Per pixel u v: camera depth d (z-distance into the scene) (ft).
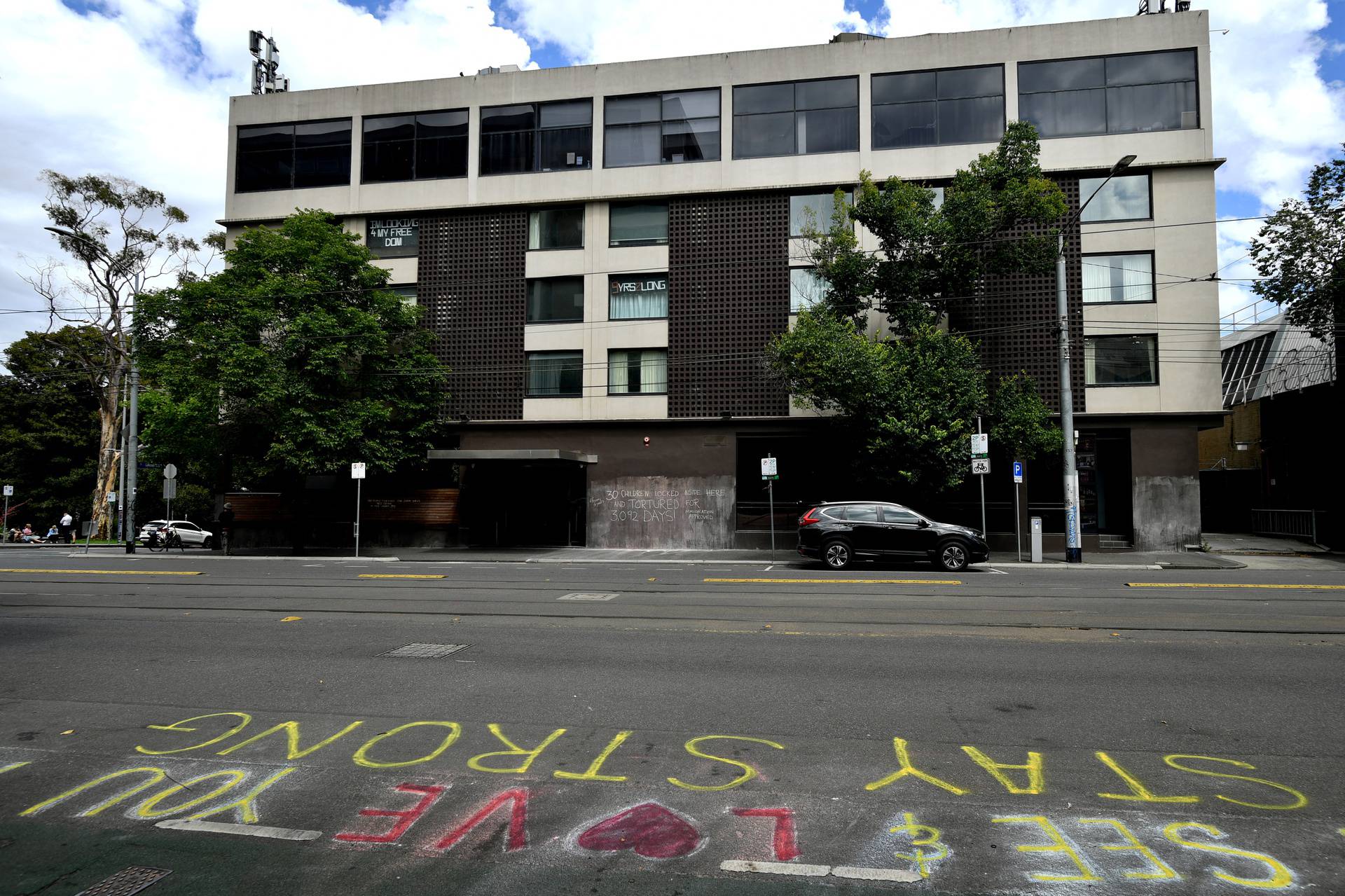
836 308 76.43
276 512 94.43
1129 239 78.84
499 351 90.63
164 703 22.18
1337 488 78.79
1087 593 44.83
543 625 34.88
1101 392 78.23
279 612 39.42
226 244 100.22
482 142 92.12
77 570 63.72
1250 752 17.62
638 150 88.69
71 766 17.08
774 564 66.95
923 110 82.84
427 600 43.29
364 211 93.61
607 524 87.35
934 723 19.86
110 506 126.93
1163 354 77.46
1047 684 23.70
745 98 86.84
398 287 93.56
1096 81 79.97
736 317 85.61
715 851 12.90
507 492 90.48
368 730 19.49
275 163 96.73
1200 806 14.62
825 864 12.43
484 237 91.76
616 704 21.72
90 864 12.54
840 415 77.00
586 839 13.41
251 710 21.44
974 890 11.60
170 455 90.63
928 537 59.31
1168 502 77.05
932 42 82.74
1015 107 80.89
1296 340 101.09
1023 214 70.85
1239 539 87.71
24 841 13.39
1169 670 25.31
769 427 84.53
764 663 26.76
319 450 77.10
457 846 13.15
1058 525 78.89
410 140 93.71
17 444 151.94
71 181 113.70
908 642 30.14
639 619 36.47
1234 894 11.52
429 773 16.57
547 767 16.85
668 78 88.17
